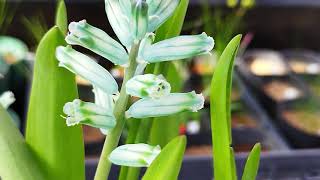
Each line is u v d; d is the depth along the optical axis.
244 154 0.53
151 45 0.21
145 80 0.20
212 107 0.22
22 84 0.74
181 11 0.25
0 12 0.58
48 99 0.23
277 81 0.89
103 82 0.22
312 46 1.02
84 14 0.87
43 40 0.22
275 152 0.56
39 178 0.23
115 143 0.23
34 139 0.24
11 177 0.23
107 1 0.22
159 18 0.21
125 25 0.21
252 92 0.83
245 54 0.97
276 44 1.01
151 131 0.30
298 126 0.74
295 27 1.00
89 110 0.21
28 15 0.83
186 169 0.54
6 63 0.70
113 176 0.47
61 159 0.24
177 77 0.30
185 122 0.69
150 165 0.21
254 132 0.71
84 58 0.22
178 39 0.21
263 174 0.54
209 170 0.54
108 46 0.21
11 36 0.83
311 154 0.56
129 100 0.23
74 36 0.21
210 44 0.21
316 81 0.90
